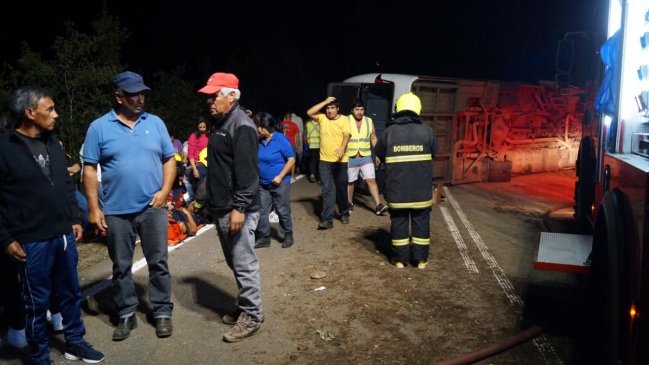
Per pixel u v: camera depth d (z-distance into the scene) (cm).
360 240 768
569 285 601
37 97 381
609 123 457
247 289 455
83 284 586
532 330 467
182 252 709
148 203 453
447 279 615
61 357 431
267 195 712
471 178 1298
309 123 1253
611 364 346
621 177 368
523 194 1191
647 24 382
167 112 1353
